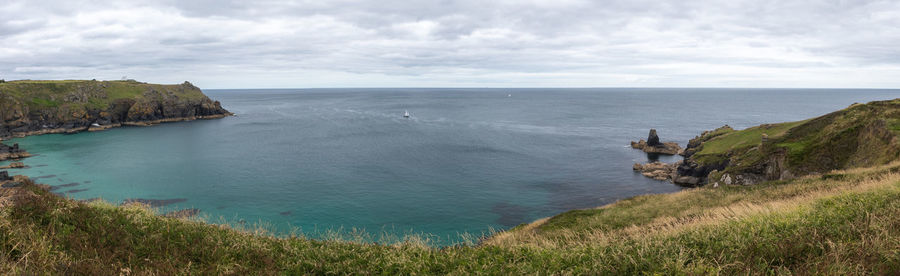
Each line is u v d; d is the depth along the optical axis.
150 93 188.00
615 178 74.62
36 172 78.88
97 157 95.19
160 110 185.62
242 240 12.16
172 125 169.88
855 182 22.70
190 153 100.19
